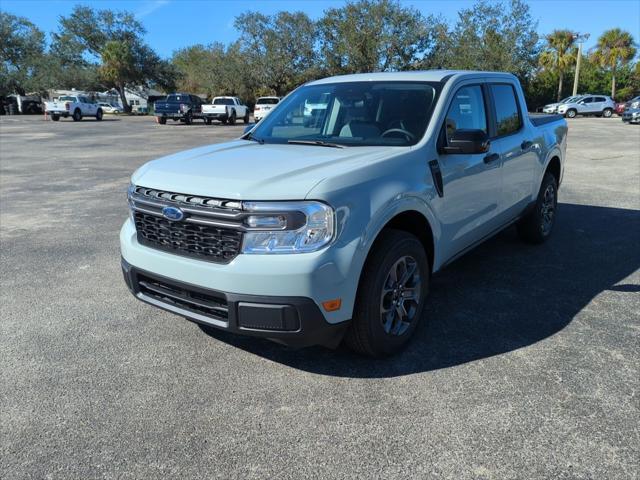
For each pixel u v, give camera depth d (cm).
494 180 450
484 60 3881
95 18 6341
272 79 5094
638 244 602
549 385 312
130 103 7550
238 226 285
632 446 259
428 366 337
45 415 291
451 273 510
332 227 286
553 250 582
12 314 425
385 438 268
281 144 396
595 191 934
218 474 246
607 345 361
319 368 337
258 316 286
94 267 541
